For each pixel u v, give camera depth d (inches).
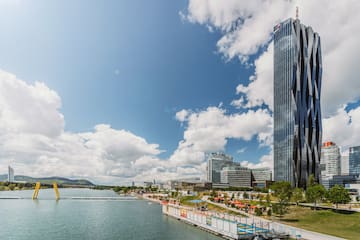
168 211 5949.8
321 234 2861.7
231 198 7534.5
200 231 3846.0
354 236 2768.2
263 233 2982.3
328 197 4579.2
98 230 3973.9
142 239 3334.2
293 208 4756.4
